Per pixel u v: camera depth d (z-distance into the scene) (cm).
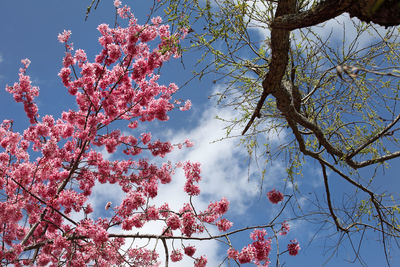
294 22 239
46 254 552
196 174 531
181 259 519
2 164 551
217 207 500
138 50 548
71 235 502
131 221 518
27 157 573
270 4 355
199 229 492
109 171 599
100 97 592
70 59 559
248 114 456
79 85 571
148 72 573
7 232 496
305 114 444
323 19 227
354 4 206
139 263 539
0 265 470
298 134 409
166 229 503
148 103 607
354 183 423
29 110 585
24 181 531
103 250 489
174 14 350
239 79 400
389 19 194
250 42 370
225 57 372
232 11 356
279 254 398
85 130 576
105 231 480
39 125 539
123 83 584
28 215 521
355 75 175
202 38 365
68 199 532
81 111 609
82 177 612
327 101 389
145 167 596
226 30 357
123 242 585
